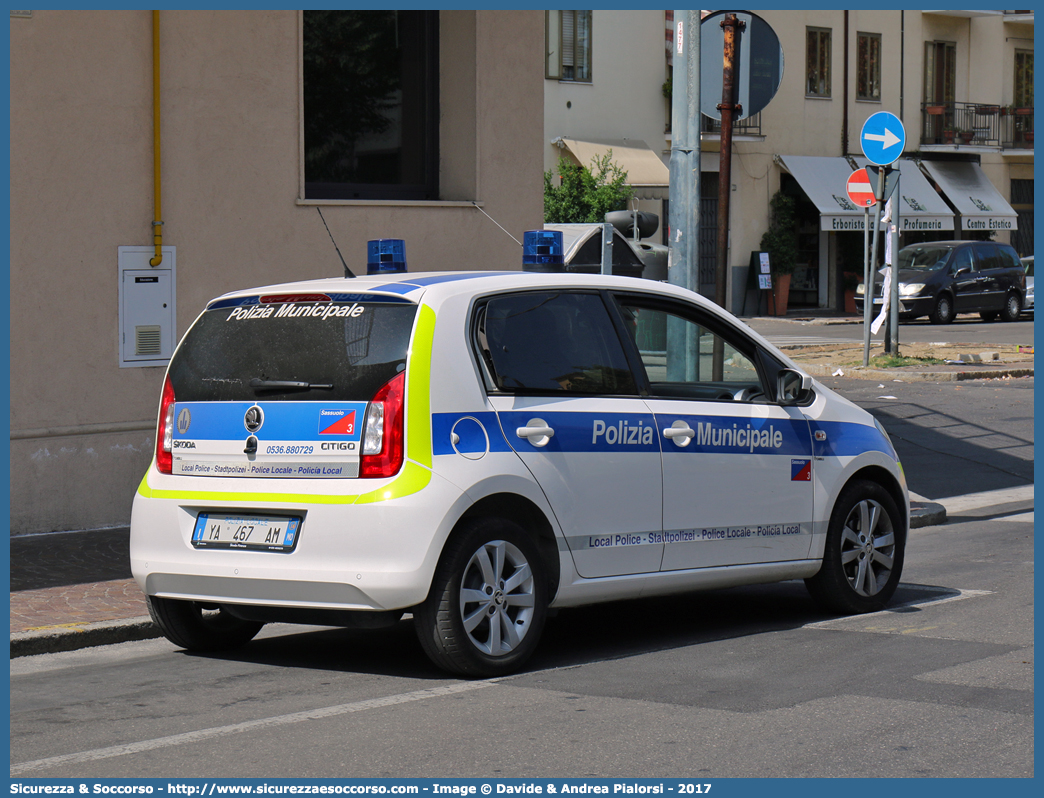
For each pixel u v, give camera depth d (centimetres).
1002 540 1092
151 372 1088
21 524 1019
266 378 654
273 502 632
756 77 1129
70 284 1038
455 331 644
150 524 671
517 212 1329
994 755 516
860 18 4347
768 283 4094
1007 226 4759
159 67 1076
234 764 510
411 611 631
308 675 663
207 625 721
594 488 680
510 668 649
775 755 515
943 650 698
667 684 629
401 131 1323
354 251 1210
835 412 812
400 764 507
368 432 619
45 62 1018
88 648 735
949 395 1959
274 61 1152
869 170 2139
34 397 1021
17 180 1008
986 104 4716
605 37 3719
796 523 774
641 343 725
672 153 1131
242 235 1138
